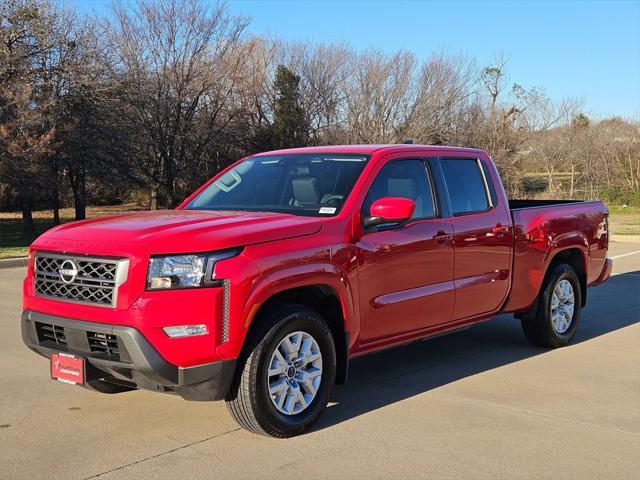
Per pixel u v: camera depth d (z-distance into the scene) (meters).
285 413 4.45
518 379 6.00
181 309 4.01
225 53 33.44
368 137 35.38
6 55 21.62
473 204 6.16
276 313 4.38
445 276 5.70
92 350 4.25
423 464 4.11
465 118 35.50
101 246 4.20
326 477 3.91
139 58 30.25
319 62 38.34
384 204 4.86
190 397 4.22
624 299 10.44
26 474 3.94
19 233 27.30
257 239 4.30
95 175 28.47
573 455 4.28
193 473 3.96
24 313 4.59
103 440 4.47
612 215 34.03
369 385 5.80
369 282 5.00
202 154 34.09
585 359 6.75
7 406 5.14
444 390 5.65
